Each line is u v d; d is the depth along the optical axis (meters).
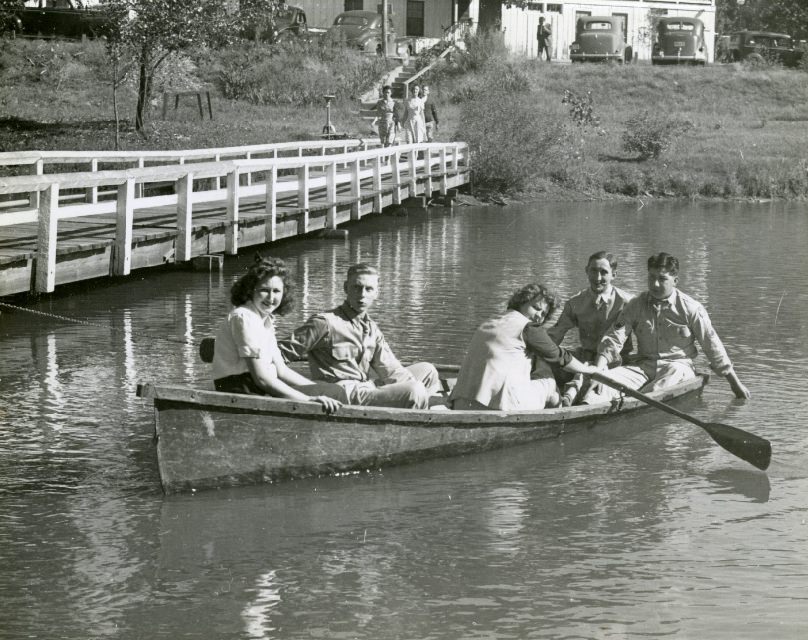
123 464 8.59
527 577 6.62
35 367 11.56
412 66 47.34
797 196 34.91
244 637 5.89
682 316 10.48
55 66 39.44
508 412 8.96
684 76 47.31
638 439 9.47
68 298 15.55
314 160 21.75
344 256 20.70
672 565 6.80
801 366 12.12
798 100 45.47
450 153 33.50
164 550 6.98
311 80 42.75
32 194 14.56
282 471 8.18
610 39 49.62
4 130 32.31
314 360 8.85
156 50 31.53
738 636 5.89
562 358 9.22
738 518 7.60
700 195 34.81
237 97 42.16
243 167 18.55
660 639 5.86
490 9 52.44
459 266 19.53
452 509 7.74
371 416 8.29
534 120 34.56
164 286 16.55
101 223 17.91
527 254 21.25
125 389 10.73
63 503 7.77
